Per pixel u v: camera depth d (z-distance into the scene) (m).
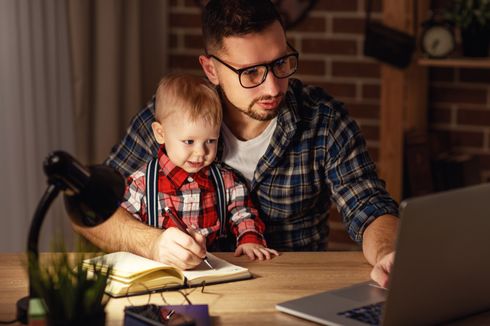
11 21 2.95
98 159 3.58
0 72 2.95
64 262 1.40
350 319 1.46
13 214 3.03
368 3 3.38
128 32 3.68
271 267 1.80
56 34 3.19
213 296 1.61
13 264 1.81
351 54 3.71
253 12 1.90
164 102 2.00
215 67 1.99
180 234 1.73
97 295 1.38
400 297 1.37
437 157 3.55
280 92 1.93
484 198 1.42
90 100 3.55
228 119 2.09
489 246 1.46
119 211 1.96
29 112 3.06
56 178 1.40
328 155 2.10
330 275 1.74
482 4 3.22
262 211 2.15
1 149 2.98
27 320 1.47
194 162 2.00
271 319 1.49
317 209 2.22
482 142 3.62
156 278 1.63
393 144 3.32
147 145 2.18
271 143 2.07
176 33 3.92
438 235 1.36
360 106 3.74
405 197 3.41
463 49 3.32
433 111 3.67
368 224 1.93
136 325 1.42
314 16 3.72
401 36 3.22
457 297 1.46
